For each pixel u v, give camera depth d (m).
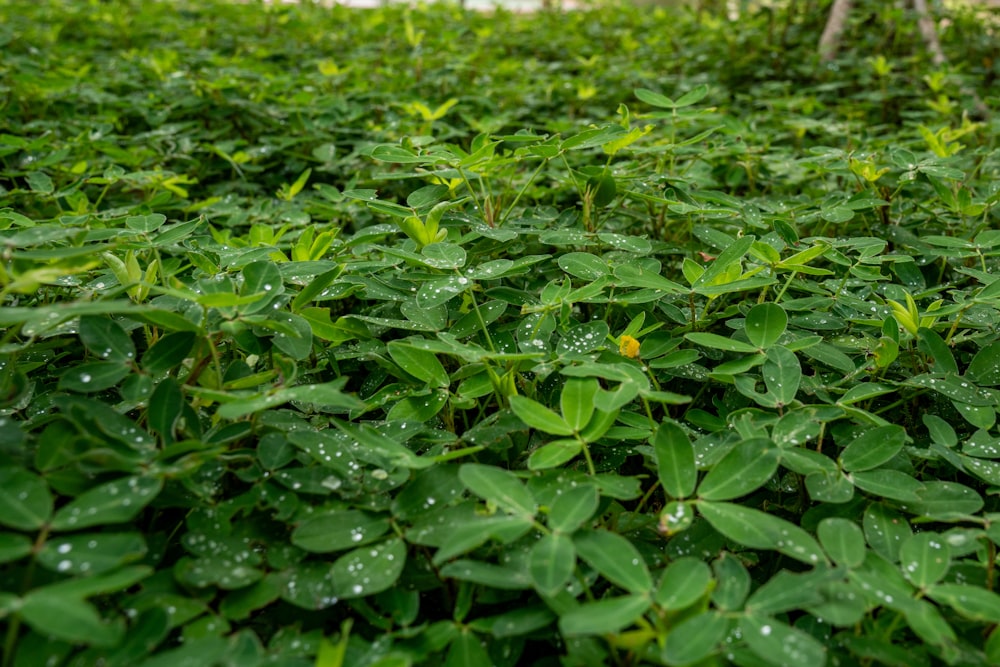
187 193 0.69
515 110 0.93
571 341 0.36
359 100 0.92
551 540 0.25
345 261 0.44
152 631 0.23
